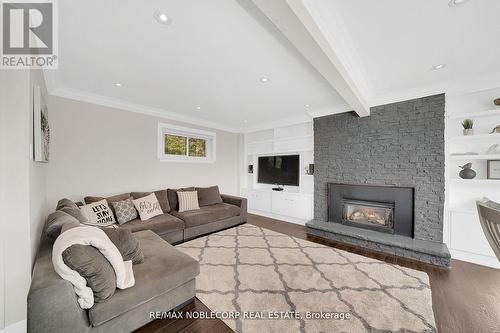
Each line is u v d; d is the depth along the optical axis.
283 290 1.88
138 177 3.63
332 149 3.68
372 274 2.17
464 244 2.54
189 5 1.33
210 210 3.59
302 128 4.49
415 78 2.47
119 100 3.28
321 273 2.19
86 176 3.03
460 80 2.49
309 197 4.09
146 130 3.73
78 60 2.04
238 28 1.56
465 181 2.58
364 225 3.31
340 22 1.52
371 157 3.24
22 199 1.27
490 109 2.55
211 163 4.91
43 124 1.90
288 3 1.12
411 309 1.63
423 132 2.79
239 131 5.49
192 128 4.50
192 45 1.79
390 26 1.56
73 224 1.41
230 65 2.13
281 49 1.84
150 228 2.74
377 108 3.17
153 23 1.50
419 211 2.82
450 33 1.64
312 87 2.70
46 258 1.34
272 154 5.05
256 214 5.08
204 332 1.42
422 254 2.51
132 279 1.38
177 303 1.59
